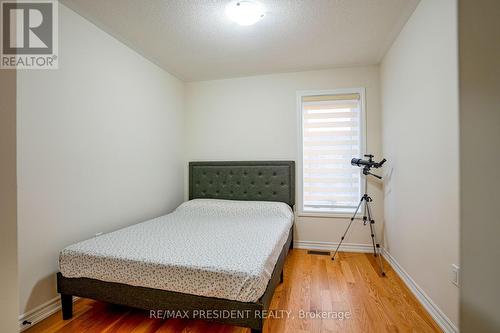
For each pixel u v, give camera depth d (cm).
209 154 355
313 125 323
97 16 202
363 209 304
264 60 290
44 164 173
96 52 215
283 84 329
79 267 162
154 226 234
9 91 80
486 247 136
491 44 134
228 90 348
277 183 322
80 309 183
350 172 313
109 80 229
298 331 156
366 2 187
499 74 134
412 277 207
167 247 172
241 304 132
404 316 172
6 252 79
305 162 326
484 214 136
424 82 182
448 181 151
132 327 162
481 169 137
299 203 322
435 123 167
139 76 269
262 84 336
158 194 300
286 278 231
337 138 317
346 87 310
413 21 200
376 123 302
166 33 229
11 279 80
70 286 165
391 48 255
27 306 163
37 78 169
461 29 137
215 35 233
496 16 134
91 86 210
